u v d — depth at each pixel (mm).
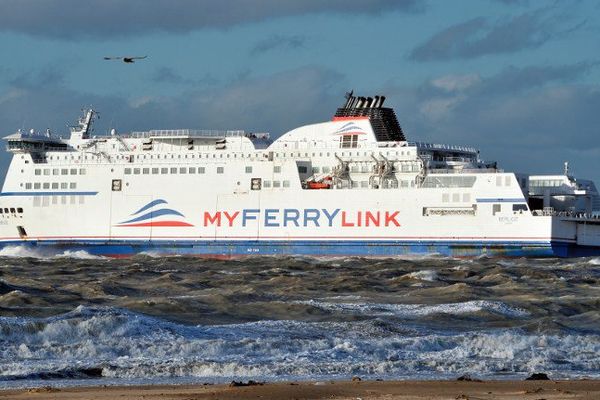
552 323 170500
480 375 128625
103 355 139375
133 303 191875
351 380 120875
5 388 113688
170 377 124688
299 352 144125
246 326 164250
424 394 107188
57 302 195500
